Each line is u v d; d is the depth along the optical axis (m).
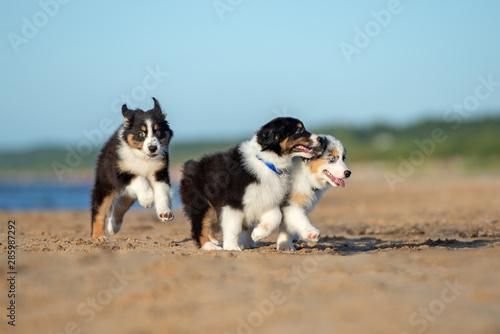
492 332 5.38
